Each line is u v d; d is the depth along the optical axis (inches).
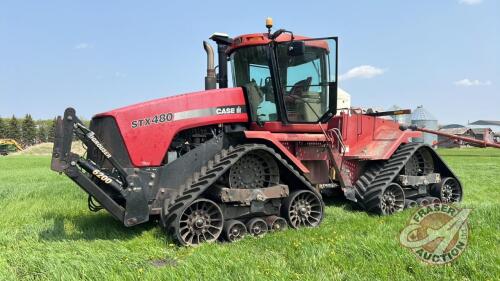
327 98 278.4
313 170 282.2
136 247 201.8
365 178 314.2
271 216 246.1
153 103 232.1
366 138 325.4
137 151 224.1
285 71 266.2
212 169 226.8
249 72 269.4
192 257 178.7
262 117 263.6
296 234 218.5
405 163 312.7
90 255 181.5
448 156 1168.2
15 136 3846.0
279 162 246.2
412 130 349.7
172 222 207.5
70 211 291.3
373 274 157.5
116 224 247.1
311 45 273.0
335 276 156.7
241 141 251.6
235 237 225.5
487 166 748.6
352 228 231.1
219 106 248.8
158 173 226.5
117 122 222.1
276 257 181.0
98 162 227.1
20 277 162.2
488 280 149.7
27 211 293.4
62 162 201.6
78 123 208.2
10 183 512.7
